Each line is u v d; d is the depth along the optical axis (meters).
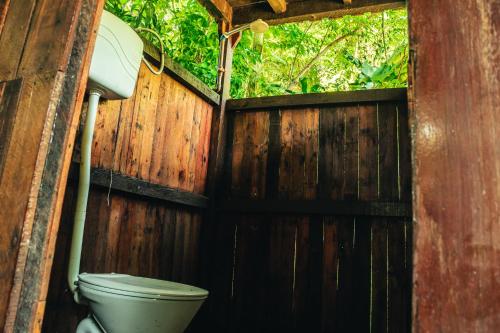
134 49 2.20
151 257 2.67
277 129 3.33
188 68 3.96
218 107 3.44
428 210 0.70
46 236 1.08
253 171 3.32
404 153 2.92
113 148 2.36
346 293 2.83
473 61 0.73
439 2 0.79
